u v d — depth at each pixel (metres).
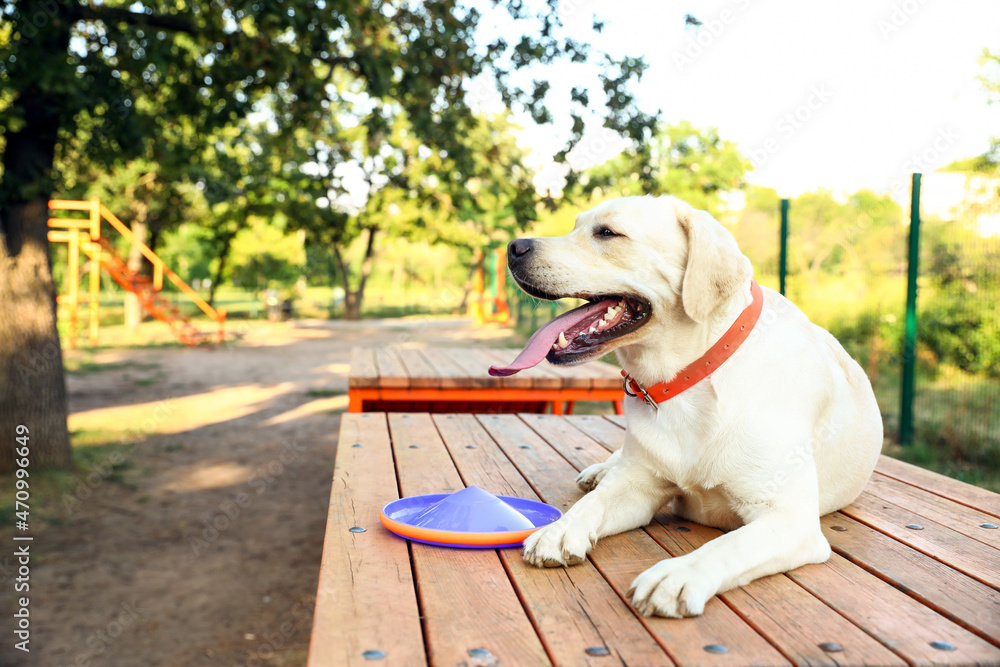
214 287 33.72
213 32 7.02
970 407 7.46
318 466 7.98
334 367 17.03
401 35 7.61
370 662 1.46
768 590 1.88
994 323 7.55
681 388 2.20
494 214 27.25
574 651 1.53
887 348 9.12
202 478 7.45
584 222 2.41
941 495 2.87
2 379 7.14
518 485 2.96
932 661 1.50
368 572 1.96
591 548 2.14
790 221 11.57
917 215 7.02
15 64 6.06
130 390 13.30
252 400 12.36
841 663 1.49
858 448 2.54
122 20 7.09
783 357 2.21
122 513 6.27
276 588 4.78
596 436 4.00
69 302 21.92
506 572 1.99
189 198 26.25
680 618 1.70
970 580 1.95
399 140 16.48
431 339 21.97
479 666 1.46
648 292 2.20
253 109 7.86
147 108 8.98
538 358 2.30
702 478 2.19
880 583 1.94
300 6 6.18
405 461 3.35
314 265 42.28
